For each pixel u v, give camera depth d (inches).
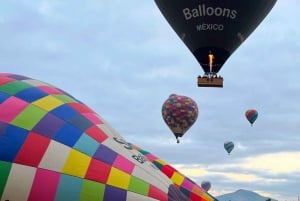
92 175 378.0
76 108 429.4
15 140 387.9
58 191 369.7
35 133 393.4
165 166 530.9
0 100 415.2
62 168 378.6
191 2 840.3
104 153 391.9
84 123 413.4
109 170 381.4
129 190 373.4
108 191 372.2
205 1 829.2
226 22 840.9
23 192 369.4
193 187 512.1
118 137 426.0
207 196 507.8
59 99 431.2
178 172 529.3
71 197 369.1
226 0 824.9
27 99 418.9
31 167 377.4
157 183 384.5
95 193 371.2
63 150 387.2
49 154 383.2
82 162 383.2
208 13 835.4
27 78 457.1
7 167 376.5
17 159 379.9
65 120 409.4
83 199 369.1
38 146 386.3
